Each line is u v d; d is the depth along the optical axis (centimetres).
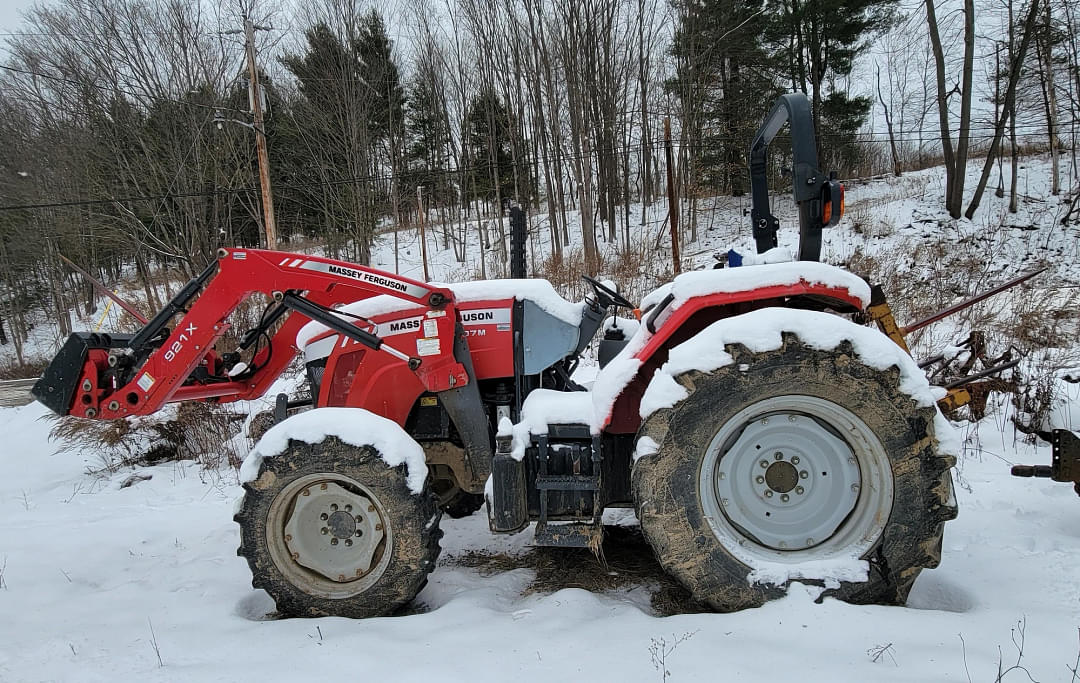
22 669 222
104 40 1727
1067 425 417
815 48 2302
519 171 2183
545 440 249
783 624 202
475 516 376
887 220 1739
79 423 659
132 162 1792
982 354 485
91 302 2514
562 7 1869
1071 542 268
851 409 214
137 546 377
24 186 1816
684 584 224
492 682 187
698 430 220
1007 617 202
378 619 240
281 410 341
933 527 212
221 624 251
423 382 288
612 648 199
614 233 2017
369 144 2288
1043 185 1972
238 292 290
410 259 2338
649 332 264
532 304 307
